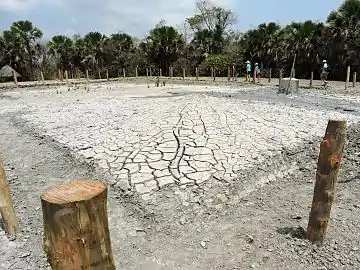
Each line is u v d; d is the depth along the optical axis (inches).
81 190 58.6
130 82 941.8
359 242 141.4
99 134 295.9
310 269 128.2
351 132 303.9
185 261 139.3
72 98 576.4
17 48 1063.6
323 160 133.3
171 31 1192.2
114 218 171.9
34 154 268.5
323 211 136.9
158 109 352.2
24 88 793.6
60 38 1164.5
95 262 58.8
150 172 209.6
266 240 148.0
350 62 881.5
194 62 1246.3
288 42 993.5
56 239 56.0
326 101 483.8
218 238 153.3
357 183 204.1
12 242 153.6
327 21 896.9
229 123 299.3
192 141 251.6
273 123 316.2
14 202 193.0
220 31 1338.6
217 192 188.9
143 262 139.9
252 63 1086.4
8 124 380.2
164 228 161.9
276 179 212.4
